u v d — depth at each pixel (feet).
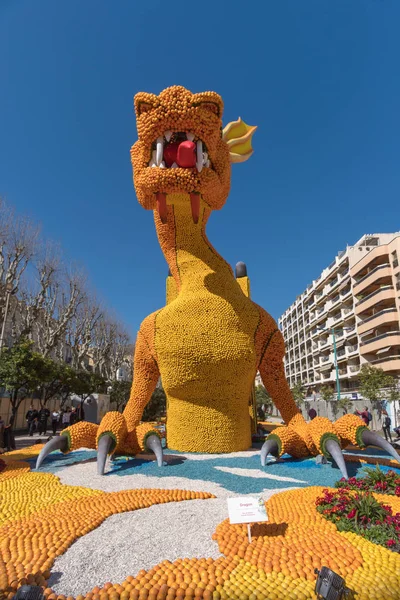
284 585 9.64
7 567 10.37
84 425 24.84
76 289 89.81
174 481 19.48
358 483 17.70
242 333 26.00
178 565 10.62
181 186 23.09
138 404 28.04
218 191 27.86
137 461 23.84
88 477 20.75
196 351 25.16
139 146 26.53
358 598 9.29
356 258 132.87
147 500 16.16
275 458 24.29
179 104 22.17
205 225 30.17
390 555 11.37
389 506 14.12
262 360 27.66
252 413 35.09
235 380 25.67
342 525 13.34
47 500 16.72
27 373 52.26
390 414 82.58
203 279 27.40
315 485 18.88
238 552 11.37
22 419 81.46
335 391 139.85
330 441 21.56
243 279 38.50
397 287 110.01
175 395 26.45
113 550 11.73
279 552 11.36
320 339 161.79
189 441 25.66
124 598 9.06
